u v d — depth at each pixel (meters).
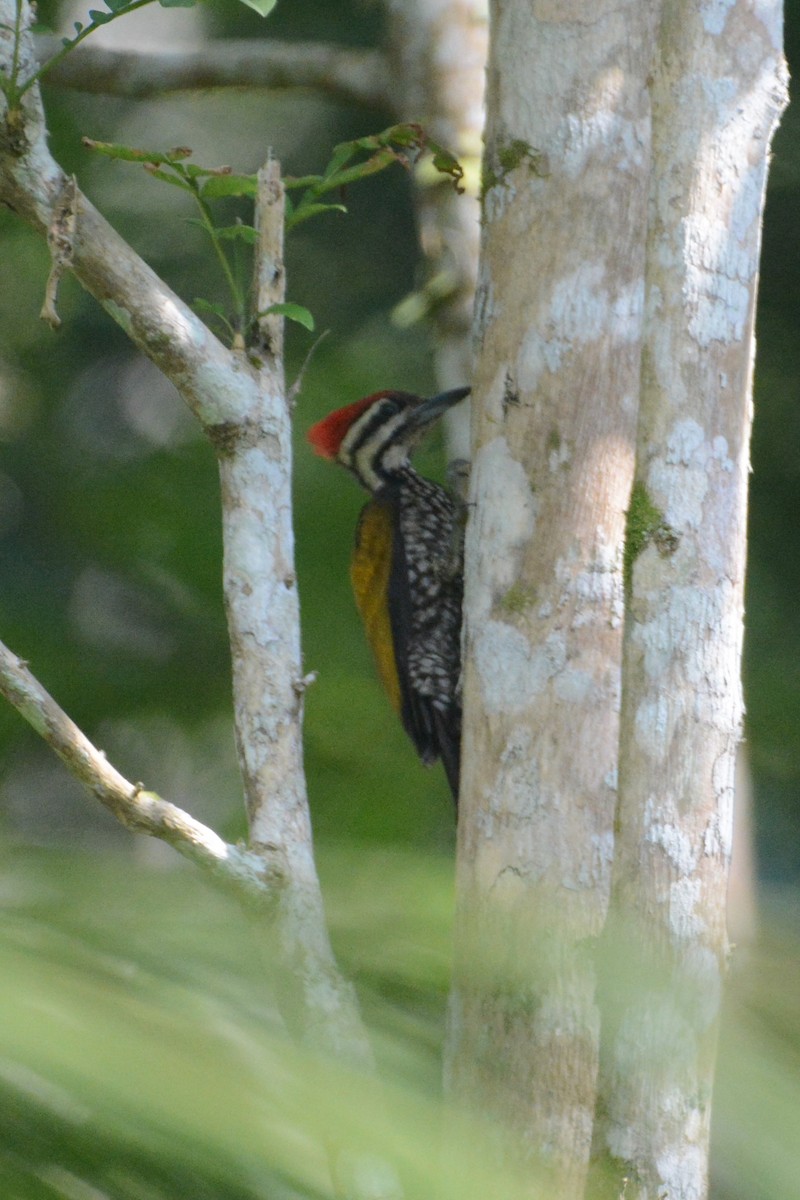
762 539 17.72
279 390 6.96
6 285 17.41
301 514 14.15
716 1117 2.85
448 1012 6.01
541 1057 5.77
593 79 6.41
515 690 6.29
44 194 6.59
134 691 15.61
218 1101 2.65
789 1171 2.65
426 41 12.04
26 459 17.23
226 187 6.87
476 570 6.51
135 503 15.32
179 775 16.56
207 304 7.00
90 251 6.63
